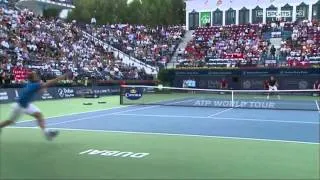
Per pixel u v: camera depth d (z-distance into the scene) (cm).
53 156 1369
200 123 2311
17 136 1783
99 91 4781
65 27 5988
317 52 5494
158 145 1596
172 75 5656
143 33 6850
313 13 7031
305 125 2241
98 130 2002
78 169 1190
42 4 7312
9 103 3644
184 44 6675
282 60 5400
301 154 1431
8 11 5447
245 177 1112
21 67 4412
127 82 5206
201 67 5553
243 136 1839
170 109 3189
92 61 5475
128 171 1172
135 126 2166
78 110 3078
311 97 4700
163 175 1128
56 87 4244
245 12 7400
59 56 5175
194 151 1478
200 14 7644
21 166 1221
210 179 1090
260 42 6103
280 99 4278
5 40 4756
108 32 6588
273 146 1588
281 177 1114
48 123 2275
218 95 5078
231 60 5628
